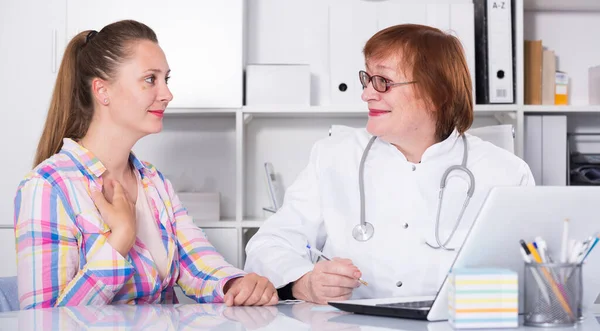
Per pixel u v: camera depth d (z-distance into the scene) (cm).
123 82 157
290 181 274
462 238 145
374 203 150
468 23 246
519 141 245
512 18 249
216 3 247
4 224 247
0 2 248
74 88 162
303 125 274
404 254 146
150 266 150
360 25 249
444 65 142
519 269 89
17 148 249
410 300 111
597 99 264
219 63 248
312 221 159
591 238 88
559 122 248
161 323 91
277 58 275
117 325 88
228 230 245
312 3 275
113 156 159
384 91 141
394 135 145
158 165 274
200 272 158
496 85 245
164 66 164
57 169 144
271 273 138
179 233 167
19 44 249
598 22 276
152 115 162
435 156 149
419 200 147
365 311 99
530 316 84
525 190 85
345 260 126
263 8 275
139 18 247
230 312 108
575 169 253
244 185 263
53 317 97
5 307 140
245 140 270
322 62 274
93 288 132
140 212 160
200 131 274
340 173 157
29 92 249
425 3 269
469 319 82
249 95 250
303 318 98
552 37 277
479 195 148
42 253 135
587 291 98
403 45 141
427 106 142
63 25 248
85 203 142
